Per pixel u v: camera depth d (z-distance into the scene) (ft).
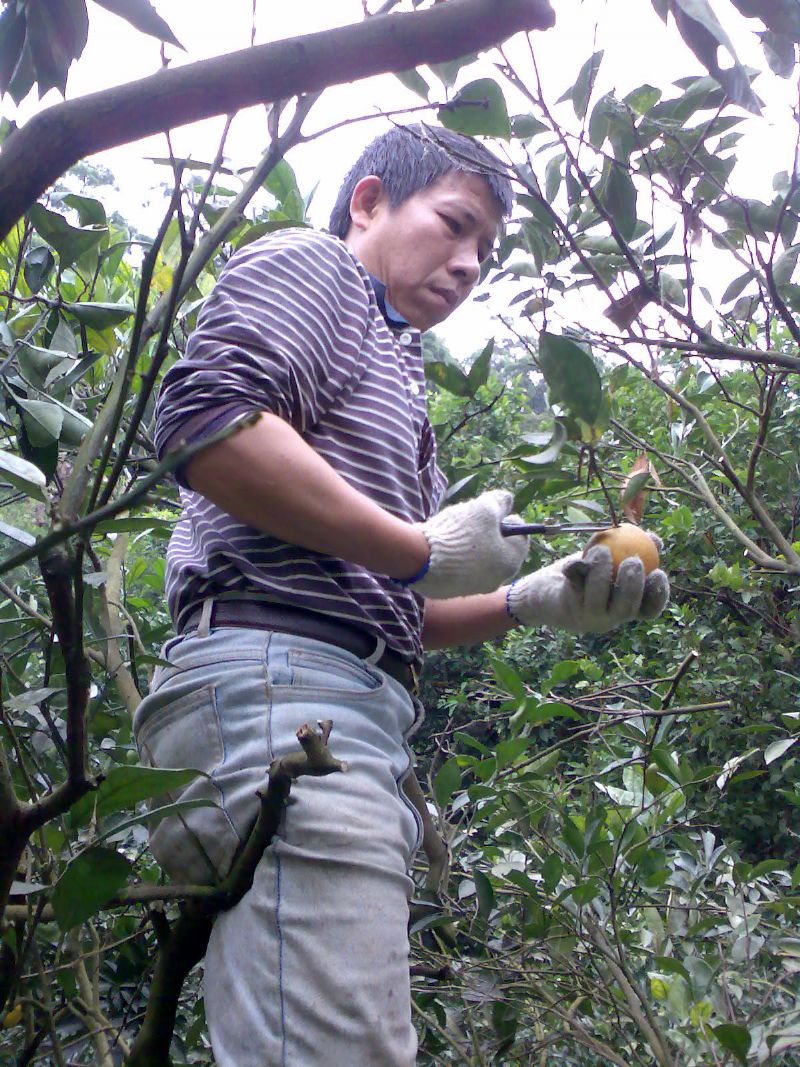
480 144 4.55
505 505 3.84
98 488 2.40
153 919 3.72
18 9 2.40
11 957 3.51
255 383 3.56
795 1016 5.18
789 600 13.58
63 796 2.48
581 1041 5.45
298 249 4.01
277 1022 3.21
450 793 5.44
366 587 3.92
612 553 4.10
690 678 13.07
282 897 3.34
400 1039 3.34
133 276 6.95
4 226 1.82
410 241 4.54
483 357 4.78
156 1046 3.70
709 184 4.52
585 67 3.93
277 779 3.05
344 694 3.74
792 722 6.15
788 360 3.89
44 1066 5.55
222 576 3.87
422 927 4.91
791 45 3.05
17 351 3.93
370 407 4.08
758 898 6.17
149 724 3.88
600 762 7.91
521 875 5.37
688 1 2.03
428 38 1.83
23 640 5.94
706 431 5.39
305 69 1.81
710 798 11.73
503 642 16.83
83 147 1.80
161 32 1.99
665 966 4.84
